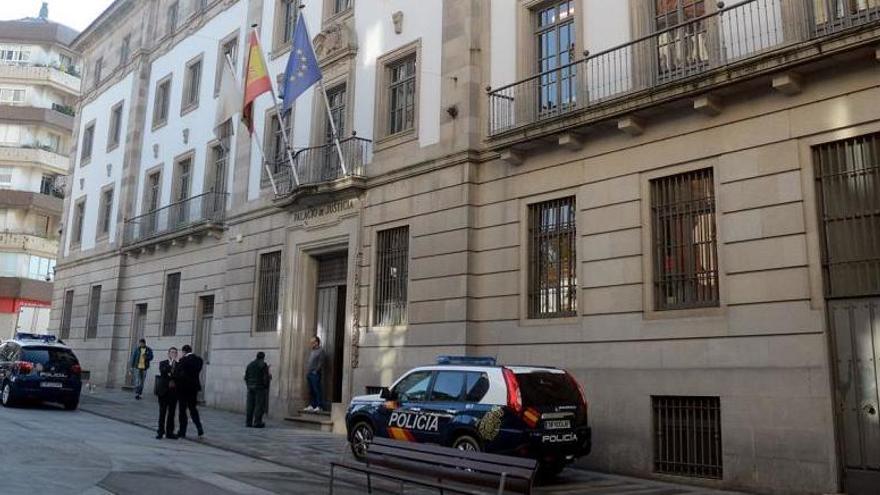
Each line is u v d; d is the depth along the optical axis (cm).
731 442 1105
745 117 1166
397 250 1734
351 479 1112
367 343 1741
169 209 2705
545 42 1527
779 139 1122
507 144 1462
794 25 1106
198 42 2798
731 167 1172
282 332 2020
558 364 1364
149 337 2745
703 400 1165
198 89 2745
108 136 3378
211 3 2744
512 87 1541
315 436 1641
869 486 977
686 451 1170
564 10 1496
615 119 1306
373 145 1830
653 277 1255
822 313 1042
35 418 1700
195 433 1611
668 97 1212
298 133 2116
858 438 997
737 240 1148
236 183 2341
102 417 1872
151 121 3027
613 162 1338
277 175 2147
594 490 1073
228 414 2089
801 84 1102
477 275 1547
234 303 2252
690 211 1232
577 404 1108
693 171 1228
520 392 1051
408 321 1645
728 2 1220
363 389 1719
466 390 1112
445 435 1104
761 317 1102
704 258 1202
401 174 1725
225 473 1091
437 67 1697
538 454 1034
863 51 1022
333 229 1916
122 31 3481
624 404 1250
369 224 1805
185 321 2539
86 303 3244
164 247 2736
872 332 1003
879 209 1022
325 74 2038
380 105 1842
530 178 1479
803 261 1071
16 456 1098
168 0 3091
